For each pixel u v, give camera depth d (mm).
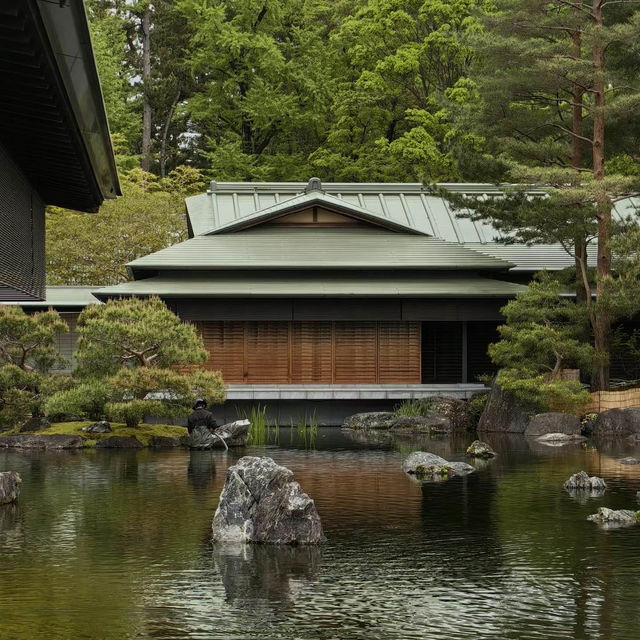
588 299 27891
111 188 11656
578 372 28812
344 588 10109
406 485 16906
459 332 33969
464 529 13117
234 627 8742
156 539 12500
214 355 30047
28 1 6395
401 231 33781
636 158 31828
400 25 47312
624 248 25938
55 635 8492
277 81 51750
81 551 11836
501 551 11797
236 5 52312
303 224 33719
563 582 10312
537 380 26219
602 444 24125
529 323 26828
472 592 9945
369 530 13086
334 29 55281
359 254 31734
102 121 8922
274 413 29328
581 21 27281
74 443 23516
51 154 11031
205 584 10273
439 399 28328
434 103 46531
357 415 28688
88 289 36500
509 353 27047
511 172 25938
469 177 31188
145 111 56188
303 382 30219
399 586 10180
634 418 25906
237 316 29891
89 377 24094
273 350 30219
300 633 8570
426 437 26078
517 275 34500
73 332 35094
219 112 52594
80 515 14094
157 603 9539
